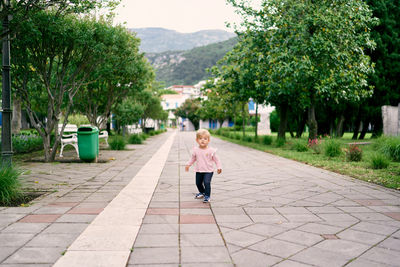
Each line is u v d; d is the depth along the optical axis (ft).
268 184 20.43
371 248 9.64
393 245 9.91
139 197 16.34
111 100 49.83
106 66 35.53
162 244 9.82
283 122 61.72
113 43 31.86
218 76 60.23
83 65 31.91
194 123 218.79
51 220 12.17
